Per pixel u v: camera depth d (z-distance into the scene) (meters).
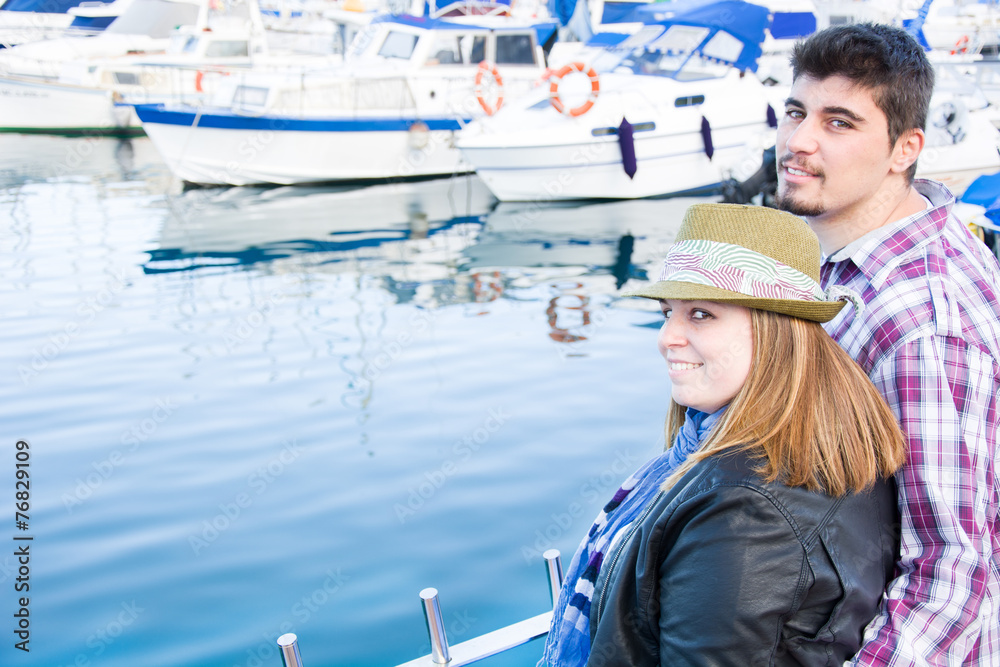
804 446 1.15
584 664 1.40
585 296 7.94
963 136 10.56
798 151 1.47
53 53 19.48
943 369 1.27
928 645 1.20
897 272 1.39
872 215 1.48
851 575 1.14
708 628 1.10
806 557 1.11
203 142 13.30
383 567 3.66
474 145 11.35
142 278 9.11
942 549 1.24
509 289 8.27
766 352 1.21
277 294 8.38
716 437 1.21
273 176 13.66
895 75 1.38
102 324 7.48
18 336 7.21
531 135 11.23
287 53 20.47
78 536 4.04
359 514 4.13
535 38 14.09
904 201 1.48
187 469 4.70
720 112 11.55
